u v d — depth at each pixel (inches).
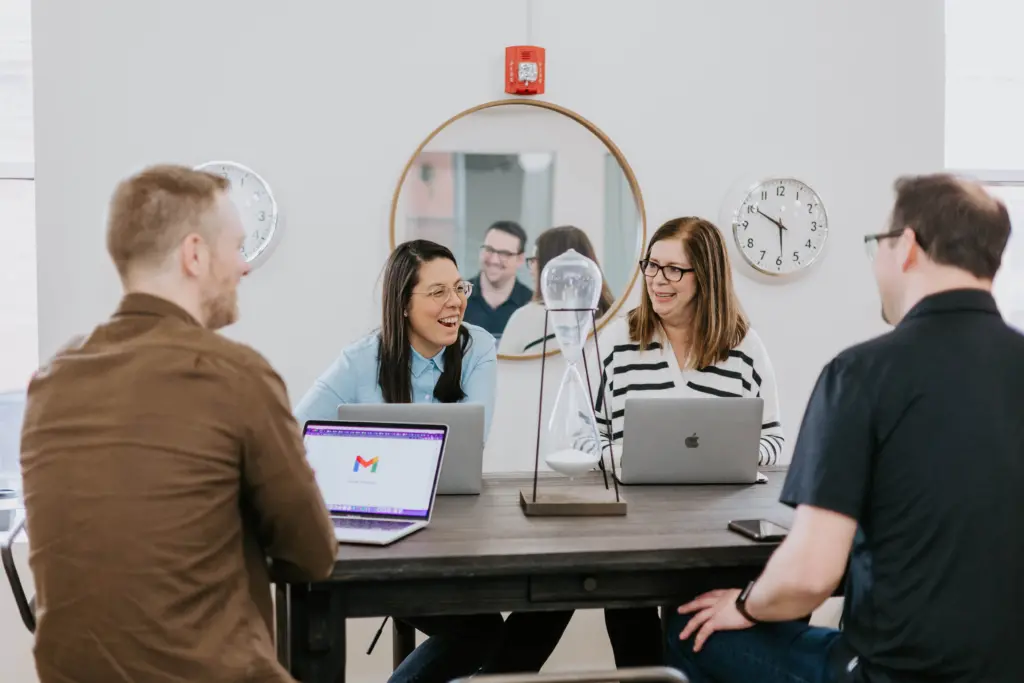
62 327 119.6
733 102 132.2
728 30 131.4
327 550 57.3
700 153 131.8
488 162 127.5
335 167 124.4
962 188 59.0
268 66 122.5
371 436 73.5
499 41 126.7
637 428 82.3
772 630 66.3
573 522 70.1
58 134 118.5
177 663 51.1
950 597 55.3
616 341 107.0
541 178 128.5
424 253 103.0
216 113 121.7
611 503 72.5
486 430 109.0
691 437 82.8
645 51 129.8
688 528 68.1
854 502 56.3
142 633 50.6
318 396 103.7
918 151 136.6
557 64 128.1
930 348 56.8
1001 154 144.5
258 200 121.8
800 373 135.6
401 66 125.0
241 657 52.8
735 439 83.1
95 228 119.9
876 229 136.4
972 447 55.2
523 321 129.1
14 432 124.5
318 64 123.4
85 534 50.9
